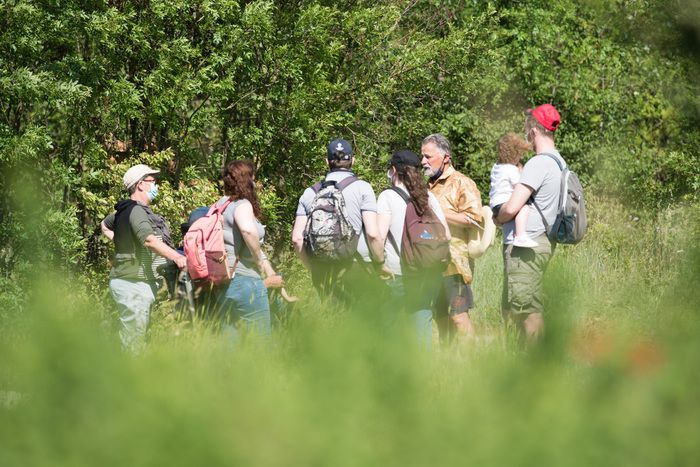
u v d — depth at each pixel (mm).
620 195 53156
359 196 20938
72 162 38875
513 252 20656
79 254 34844
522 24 61750
